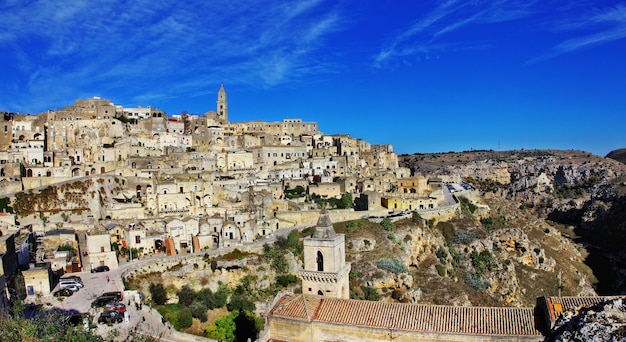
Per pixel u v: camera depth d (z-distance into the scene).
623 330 46.50
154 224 155.12
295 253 151.12
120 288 104.81
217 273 136.25
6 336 47.78
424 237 179.38
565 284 199.38
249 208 177.00
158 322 89.06
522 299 180.00
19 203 159.88
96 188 173.38
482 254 188.50
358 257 159.00
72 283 104.06
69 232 140.00
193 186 180.00
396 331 69.56
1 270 90.75
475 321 68.81
